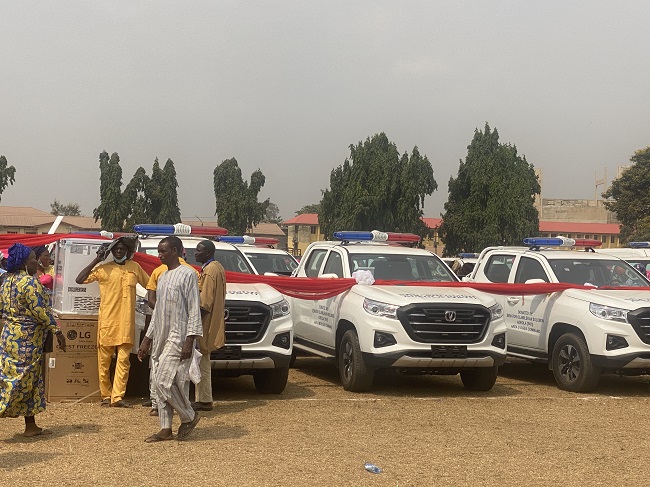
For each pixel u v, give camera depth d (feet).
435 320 37.47
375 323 37.58
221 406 34.78
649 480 24.07
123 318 33.45
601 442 29.04
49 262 40.32
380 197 195.72
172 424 30.60
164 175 212.23
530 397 38.63
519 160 212.23
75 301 34.37
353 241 46.98
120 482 22.74
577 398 38.58
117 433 28.89
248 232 239.09
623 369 39.34
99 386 34.60
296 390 39.70
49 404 33.99
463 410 34.76
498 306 39.17
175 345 27.35
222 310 33.45
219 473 23.77
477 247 200.95
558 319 41.73
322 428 30.32
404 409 34.60
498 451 27.27
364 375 38.45
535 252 46.16
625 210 243.81
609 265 45.21
